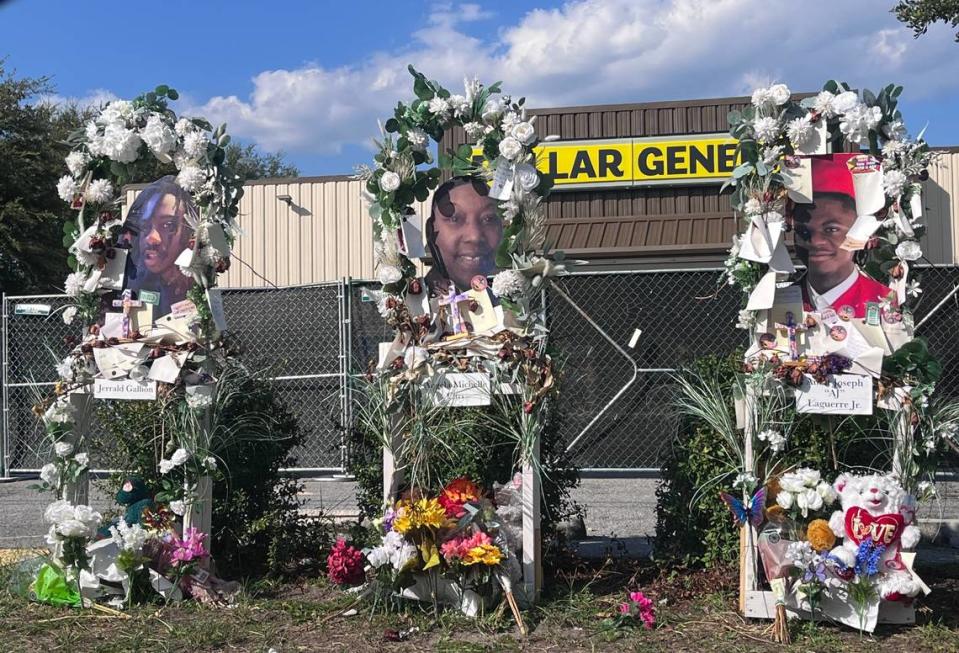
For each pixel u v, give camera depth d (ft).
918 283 16.47
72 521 17.35
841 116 16.26
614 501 28.60
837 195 16.24
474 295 17.17
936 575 18.98
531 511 16.78
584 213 43.24
